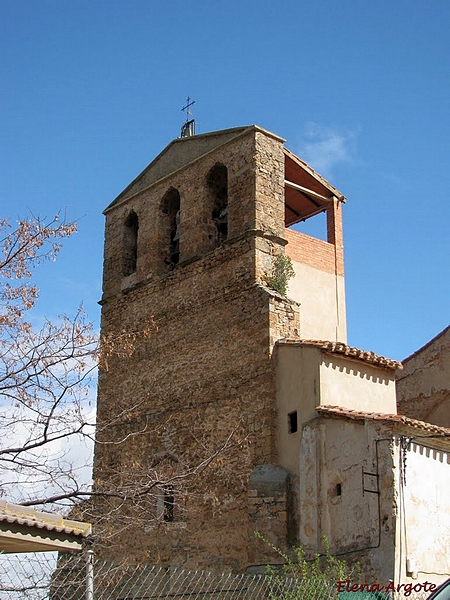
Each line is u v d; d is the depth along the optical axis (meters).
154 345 26.58
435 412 26.59
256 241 24.19
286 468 20.80
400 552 16.80
